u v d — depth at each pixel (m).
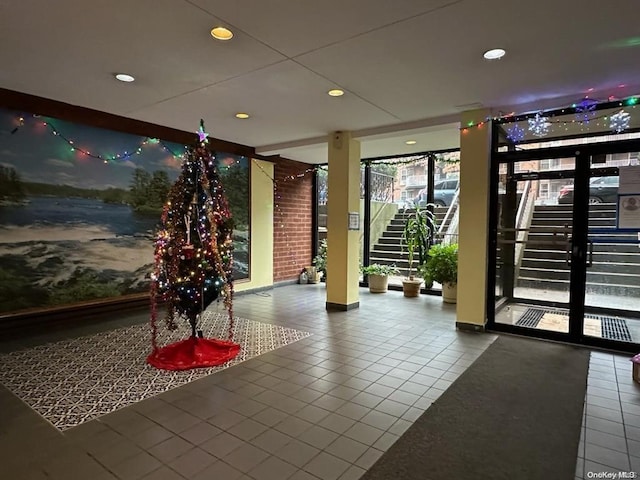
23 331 4.32
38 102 4.28
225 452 2.17
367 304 6.01
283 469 2.03
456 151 6.77
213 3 2.40
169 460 2.10
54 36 2.85
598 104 3.92
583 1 2.35
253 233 6.96
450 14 2.51
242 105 4.43
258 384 3.05
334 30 2.73
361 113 4.70
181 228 3.63
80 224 4.80
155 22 2.64
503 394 2.90
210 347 3.71
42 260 4.50
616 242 3.95
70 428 2.41
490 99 4.15
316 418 2.54
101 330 4.42
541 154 4.25
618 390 2.98
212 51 3.08
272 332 4.44
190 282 3.59
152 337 3.90
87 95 4.16
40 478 1.95
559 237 4.25
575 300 4.08
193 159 3.69
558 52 3.04
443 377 3.20
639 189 3.82
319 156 7.45
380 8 2.44
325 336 4.30
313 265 8.34
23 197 4.34
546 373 3.31
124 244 5.21
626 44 2.91
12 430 2.38
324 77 3.59
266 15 2.54
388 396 2.86
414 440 2.30
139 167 5.31
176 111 4.71
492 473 2.00
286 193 7.71
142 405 2.71
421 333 4.44
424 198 7.24
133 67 3.40
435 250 6.29
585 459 2.13
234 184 6.60
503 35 2.79
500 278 4.61
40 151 4.43
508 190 4.53
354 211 5.69
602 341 3.94
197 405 2.71
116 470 2.01
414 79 3.61
